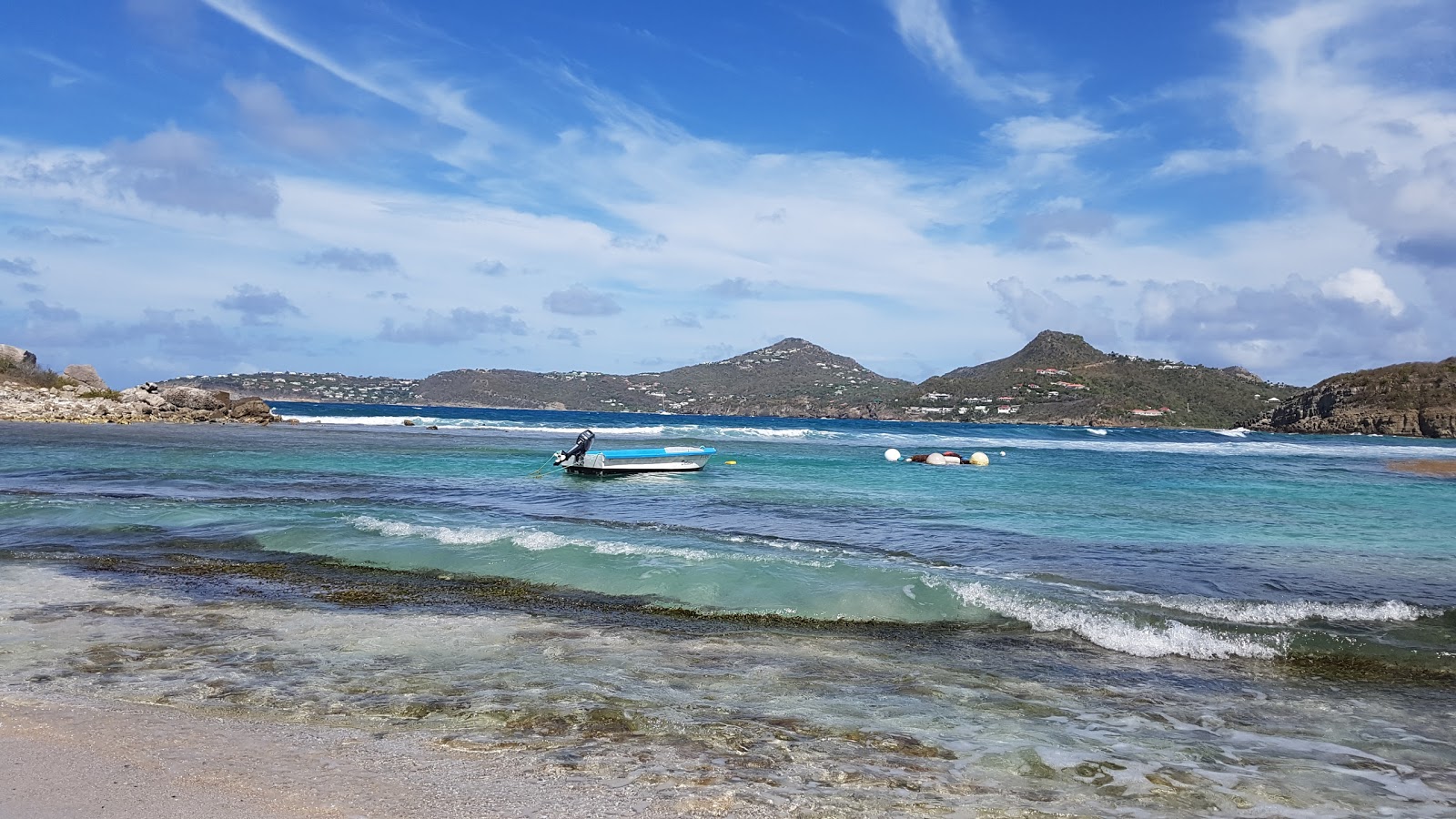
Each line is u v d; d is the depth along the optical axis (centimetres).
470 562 1187
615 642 834
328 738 542
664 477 2781
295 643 791
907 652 831
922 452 4597
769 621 945
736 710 633
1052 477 3073
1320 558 1418
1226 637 886
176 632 820
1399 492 2733
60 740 518
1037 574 1209
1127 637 884
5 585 1014
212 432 4850
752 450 4525
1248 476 3381
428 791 458
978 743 579
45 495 1792
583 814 434
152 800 429
